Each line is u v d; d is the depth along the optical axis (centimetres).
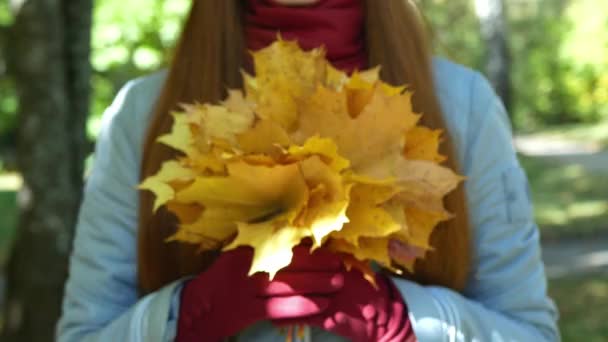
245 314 169
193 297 175
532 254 190
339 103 162
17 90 549
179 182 163
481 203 191
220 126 165
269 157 157
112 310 191
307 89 167
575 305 853
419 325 172
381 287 174
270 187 161
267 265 154
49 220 556
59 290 563
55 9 535
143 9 680
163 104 193
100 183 197
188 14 199
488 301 190
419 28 196
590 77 3378
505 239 190
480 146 192
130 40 686
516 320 188
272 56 168
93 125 774
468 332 176
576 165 2166
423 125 188
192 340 173
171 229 190
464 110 195
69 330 192
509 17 3494
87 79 554
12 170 2186
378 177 162
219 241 170
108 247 194
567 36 3341
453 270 187
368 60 195
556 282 959
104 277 192
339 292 170
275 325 169
